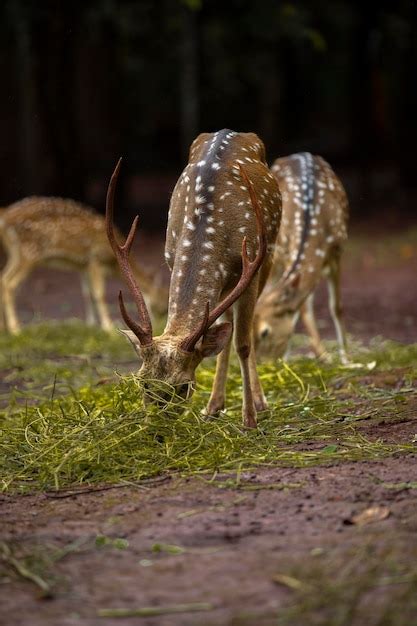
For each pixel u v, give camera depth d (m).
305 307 13.71
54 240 18.62
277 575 5.72
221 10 33.69
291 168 13.55
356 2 35.78
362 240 28.38
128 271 9.15
